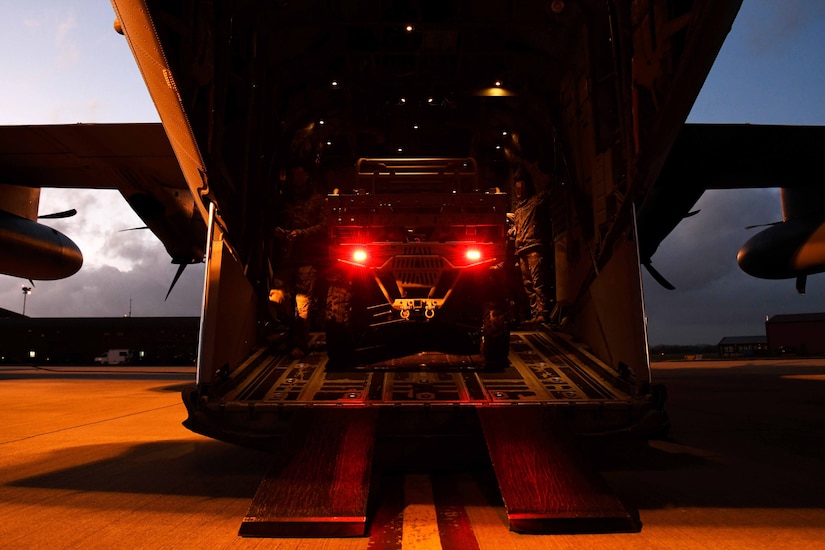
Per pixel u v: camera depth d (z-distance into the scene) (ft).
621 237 15.70
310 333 22.95
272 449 12.39
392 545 9.00
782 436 20.11
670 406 30.01
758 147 31.14
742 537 9.33
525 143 25.26
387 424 12.57
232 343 15.28
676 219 32.55
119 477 14.07
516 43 22.27
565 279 22.45
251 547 8.95
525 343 19.99
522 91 23.18
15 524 10.21
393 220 16.75
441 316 17.69
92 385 48.62
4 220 36.37
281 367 16.79
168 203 36.22
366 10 20.02
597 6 18.54
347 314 16.79
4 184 38.40
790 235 34.68
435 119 25.00
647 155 14.10
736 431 21.26
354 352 18.71
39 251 37.50
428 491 12.44
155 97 12.35
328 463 10.73
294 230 20.18
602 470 14.60
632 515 10.60
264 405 12.74
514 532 9.55
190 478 13.96
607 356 16.08
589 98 18.97
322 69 22.06
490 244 16.34
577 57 20.75
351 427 11.91
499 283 17.12
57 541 9.27
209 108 13.74
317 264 20.45
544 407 12.72
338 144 27.35
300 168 22.66
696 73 12.36
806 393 37.93
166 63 11.40
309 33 20.83
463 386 14.64
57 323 163.12
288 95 22.49
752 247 37.09
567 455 11.05
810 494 12.18
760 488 12.68
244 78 17.39
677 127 13.51
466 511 10.91
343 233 16.89
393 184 19.86
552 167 24.07
